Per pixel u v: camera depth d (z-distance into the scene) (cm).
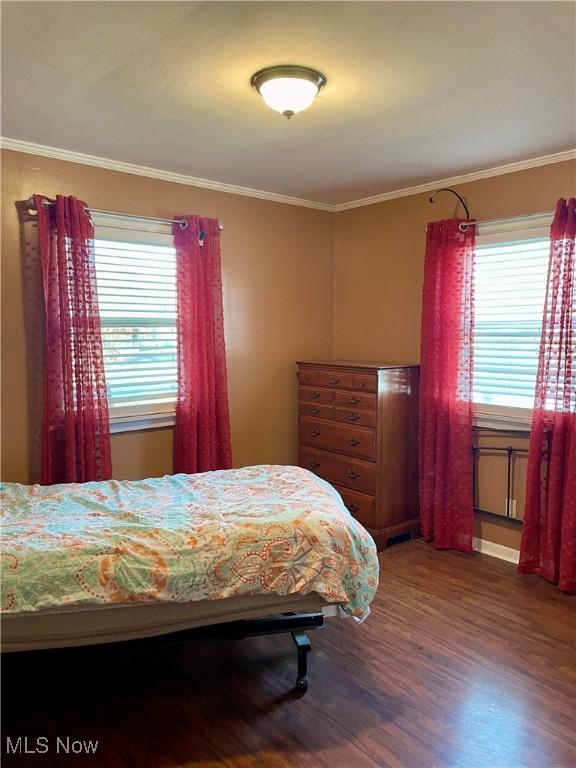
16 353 322
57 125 286
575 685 238
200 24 190
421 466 397
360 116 273
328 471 423
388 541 399
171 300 386
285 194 433
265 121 279
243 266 423
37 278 326
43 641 199
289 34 196
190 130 293
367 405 388
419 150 326
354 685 238
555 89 242
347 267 471
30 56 212
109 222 352
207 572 210
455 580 341
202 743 205
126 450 372
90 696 232
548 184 339
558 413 323
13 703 228
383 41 201
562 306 318
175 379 391
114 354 363
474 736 208
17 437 326
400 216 425
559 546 329
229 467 399
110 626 205
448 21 188
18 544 206
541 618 295
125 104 258
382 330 445
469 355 369
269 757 198
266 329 441
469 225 365
